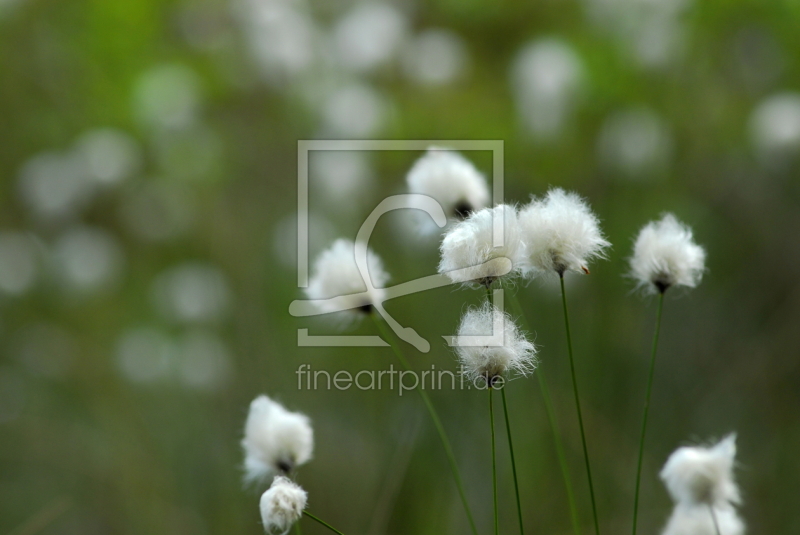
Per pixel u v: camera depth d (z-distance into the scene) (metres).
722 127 2.05
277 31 2.21
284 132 2.26
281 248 1.97
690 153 2.08
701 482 1.15
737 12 1.92
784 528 1.51
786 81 2.01
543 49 1.98
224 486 1.74
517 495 1.10
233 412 1.83
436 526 1.41
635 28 2.01
